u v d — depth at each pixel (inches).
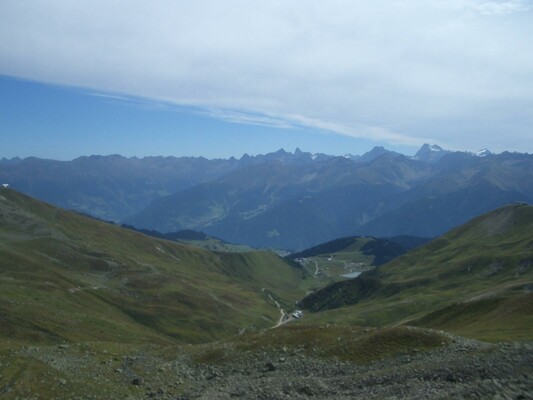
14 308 5447.8
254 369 2522.1
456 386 1611.7
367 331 2824.8
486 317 4126.5
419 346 2393.0
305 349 2667.3
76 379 2206.0
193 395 2146.9
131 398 2106.3
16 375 2113.7
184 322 7844.5
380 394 1769.2
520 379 1453.0
